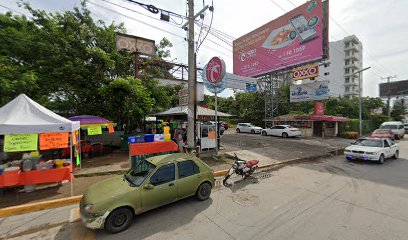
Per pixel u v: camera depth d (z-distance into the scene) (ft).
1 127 17.02
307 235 12.78
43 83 34.91
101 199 13.12
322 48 59.77
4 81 26.35
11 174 17.89
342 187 22.30
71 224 14.61
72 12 41.98
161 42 61.00
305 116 74.74
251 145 51.19
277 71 75.92
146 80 49.21
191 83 30.91
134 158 26.22
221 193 20.43
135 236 12.94
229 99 149.89
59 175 19.70
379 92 155.02
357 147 36.27
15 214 16.08
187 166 17.62
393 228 13.61
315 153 42.86
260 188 22.00
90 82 39.96
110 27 48.11
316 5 60.44
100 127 32.19
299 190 21.34
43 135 20.74
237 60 91.66
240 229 13.61
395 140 71.31
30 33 35.88
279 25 72.38
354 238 12.43
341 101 110.52
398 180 24.90
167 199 15.89
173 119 45.29
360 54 202.59
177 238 12.64
